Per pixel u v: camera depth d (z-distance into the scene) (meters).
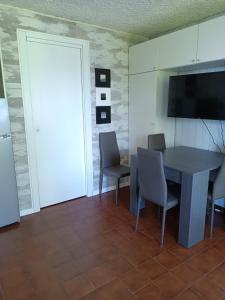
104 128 3.49
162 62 3.05
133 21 2.97
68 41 2.91
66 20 2.86
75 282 1.80
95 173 3.52
